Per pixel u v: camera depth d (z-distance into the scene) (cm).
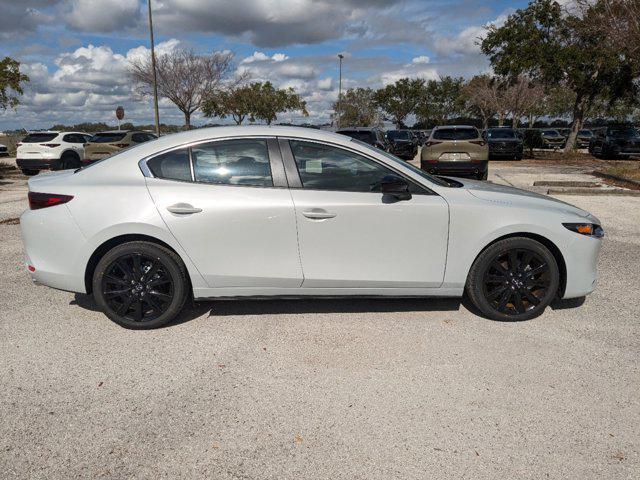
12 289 488
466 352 355
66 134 1738
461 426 272
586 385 312
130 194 377
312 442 259
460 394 302
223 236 376
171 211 372
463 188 410
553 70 2261
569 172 1723
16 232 752
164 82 2981
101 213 374
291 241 379
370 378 321
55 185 389
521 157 2323
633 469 239
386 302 448
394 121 5519
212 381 318
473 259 391
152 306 388
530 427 271
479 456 248
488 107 4325
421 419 278
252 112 3859
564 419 278
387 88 5306
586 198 1077
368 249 383
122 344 370
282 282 387
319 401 295
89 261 385
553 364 337
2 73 1955
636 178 1319
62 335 384
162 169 387
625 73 2100
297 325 401
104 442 259
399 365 337
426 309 432
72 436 263
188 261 379
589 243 396
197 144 389
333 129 1357
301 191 380
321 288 391
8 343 371
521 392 304
